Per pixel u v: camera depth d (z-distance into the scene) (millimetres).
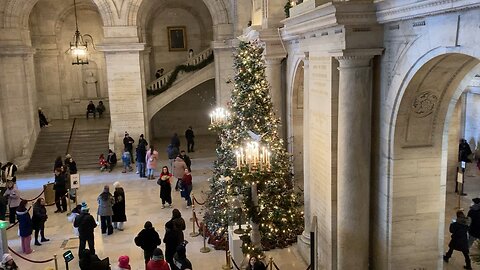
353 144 7496
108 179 17578
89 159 19875
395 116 6934
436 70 6277
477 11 4965
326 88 8328
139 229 12344
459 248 9125
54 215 13891
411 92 6668
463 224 9086
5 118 18891
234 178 8836
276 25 12500
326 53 8188
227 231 10945
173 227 9219
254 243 8539
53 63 24469
